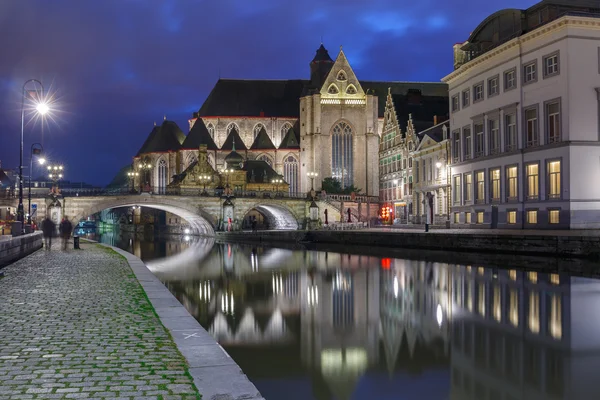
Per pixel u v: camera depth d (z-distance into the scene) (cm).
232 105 14812
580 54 4422
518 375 1105
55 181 7712
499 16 5400
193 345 1000
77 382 779
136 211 14912
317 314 1823
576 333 1447
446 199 6819
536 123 4778
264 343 1424
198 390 748
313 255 4775
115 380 789
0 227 5034
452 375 1116
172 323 1198
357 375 1141
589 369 1136
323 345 1392
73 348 975
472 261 3466
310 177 12625
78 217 7906
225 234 9069
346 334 1512
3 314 1304
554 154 4519
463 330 1515
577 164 4369
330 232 6531
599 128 4419
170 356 923
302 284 2634
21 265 2655
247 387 762
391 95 10338
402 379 1108
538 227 4697
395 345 1374
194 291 2452
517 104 5000
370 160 12681
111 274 2227
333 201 10844
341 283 2619
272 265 3784
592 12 4612
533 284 2342
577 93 4403
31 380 786
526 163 4875
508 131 5203
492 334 1459
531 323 1577
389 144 10362
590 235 3459
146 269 2450
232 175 12288
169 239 9762
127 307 1410
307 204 10512
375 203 11188
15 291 1706
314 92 12762
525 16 5075
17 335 1078
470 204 5869
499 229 5156
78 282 1948
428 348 1332
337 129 12862
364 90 14538
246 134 14575
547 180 4612
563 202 4406
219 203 9569
